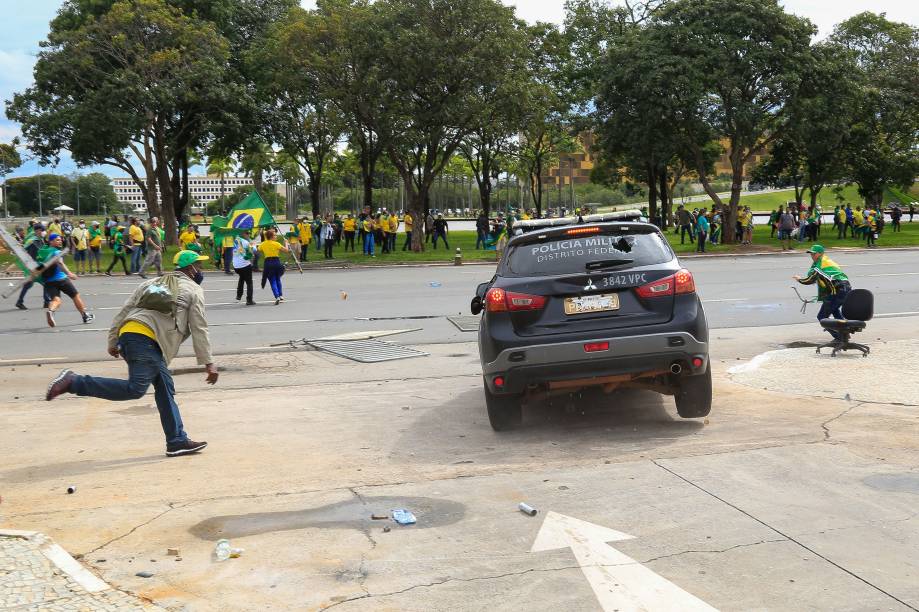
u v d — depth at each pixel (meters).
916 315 14.41
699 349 6.76
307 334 14.22
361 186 141.00
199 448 6.71
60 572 4.14
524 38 35.50
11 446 7.08
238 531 4.81
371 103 34.81
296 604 3.83
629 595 3.84
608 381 6.86
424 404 8.62
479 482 5.69
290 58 34.62
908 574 3.96
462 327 14.55
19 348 13.27
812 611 3.62
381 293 20.66
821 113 36.06
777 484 5.36
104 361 11.95
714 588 3.88
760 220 78.62
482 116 34.66
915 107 45.50
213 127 44.12
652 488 5.38
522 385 6.79
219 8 47.44
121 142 41.78
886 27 47.84
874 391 8.16
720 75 35.59
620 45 38.94
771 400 8.05
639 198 165.25
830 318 10.64
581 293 6.79
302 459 6.49
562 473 5.83
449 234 58.34
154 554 4.46
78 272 29.88
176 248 41.16
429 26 33.66
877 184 49.53
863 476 5.48
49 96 43.06
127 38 40.41
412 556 4.37
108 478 6.00
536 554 4.35
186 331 6.64
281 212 157.88
